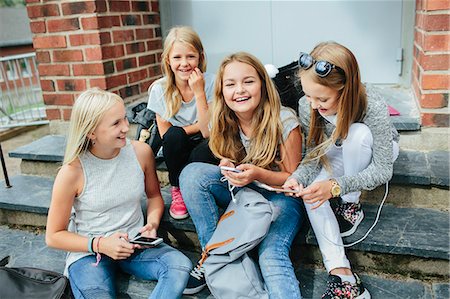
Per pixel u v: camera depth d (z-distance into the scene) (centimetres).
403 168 205
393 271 181
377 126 163
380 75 299
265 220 161
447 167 204
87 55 278
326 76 151
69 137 168
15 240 233
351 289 162
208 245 166
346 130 163
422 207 203
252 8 316
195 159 196
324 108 160
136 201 182
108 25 280
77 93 288
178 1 331
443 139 221
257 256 176
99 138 166
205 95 204
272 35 317
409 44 286
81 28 273
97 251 169
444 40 208
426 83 216
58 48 284
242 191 174
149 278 175
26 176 276
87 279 166
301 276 183
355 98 158
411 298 167
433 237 178
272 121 175
